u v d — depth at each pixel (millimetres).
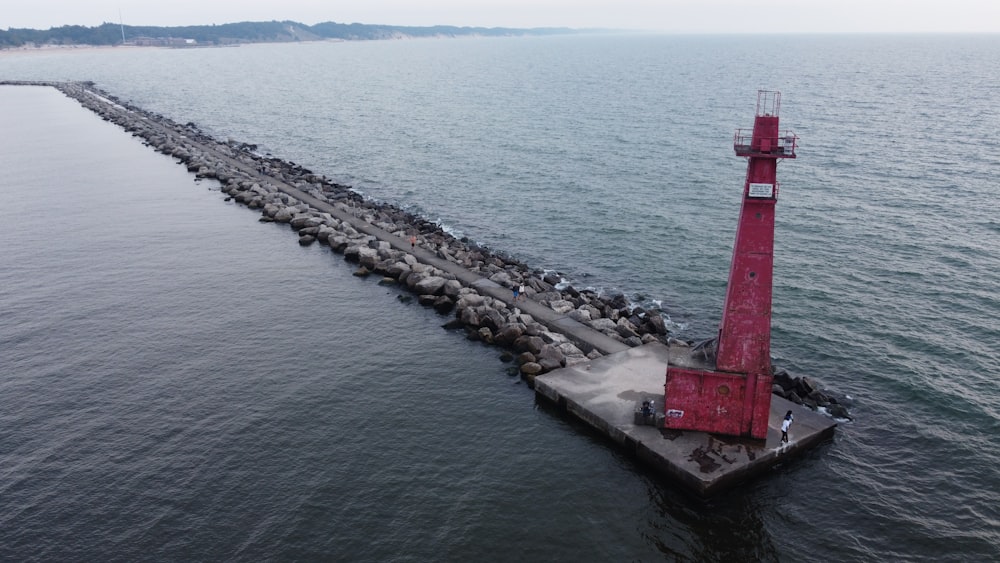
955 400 31984
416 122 121750
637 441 27266
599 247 54719
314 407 31375
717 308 43125
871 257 49406
